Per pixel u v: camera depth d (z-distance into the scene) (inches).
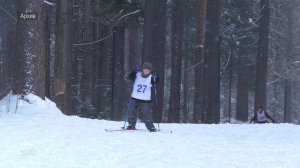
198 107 2180.1
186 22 2591.0
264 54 2343.8
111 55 2529.5
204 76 2183.8
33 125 942.4
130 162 621.9
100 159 637.9
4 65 2834.6
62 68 1483.8
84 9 2199.8
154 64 1988.2
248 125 1176.8
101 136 846.5
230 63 2901.1
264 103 2338.8
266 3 2343.8
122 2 2114.9
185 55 2728.8
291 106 3727.9
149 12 1932.8
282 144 817.5
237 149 749.3
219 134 954.1
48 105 1171.3
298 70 3319.4
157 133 929.5
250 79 2864.2
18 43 1176.8
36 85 1179.3
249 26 2635.3
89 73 2338.8
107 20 2154.3
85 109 2287.2
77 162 614.2
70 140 784.9
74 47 2214.6
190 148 746.2
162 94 1966.0
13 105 1135.0
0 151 668.1
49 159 629.0
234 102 4116.6
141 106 964.0
